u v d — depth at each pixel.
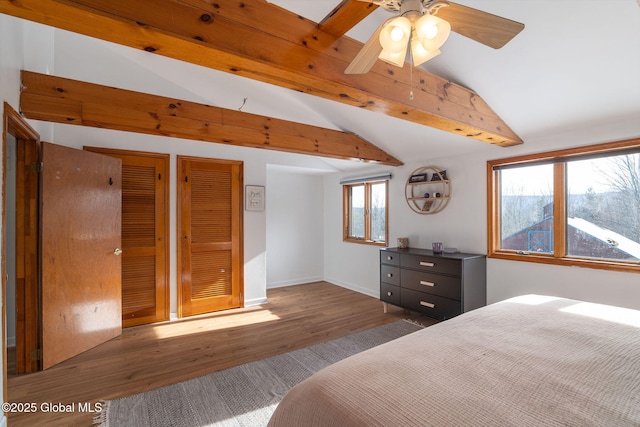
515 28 1.31
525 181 3.20
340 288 5.39
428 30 1.22
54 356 2.59
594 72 2.14
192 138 2.90
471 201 3.58
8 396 2.16
